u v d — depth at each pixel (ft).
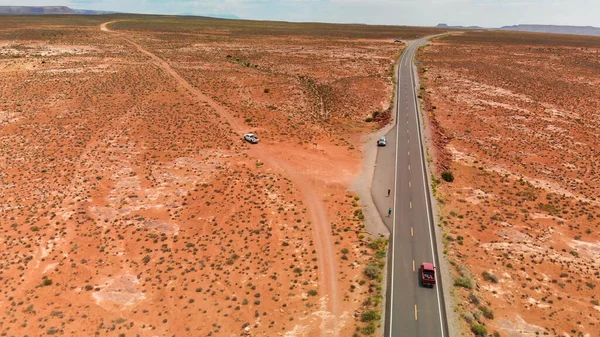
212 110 254.27
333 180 177.17
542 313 106.83
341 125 249.14
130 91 277.03
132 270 123.13
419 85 343.87
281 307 108.47
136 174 175.83
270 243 135.03
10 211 147.74
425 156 202.90
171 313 107.04
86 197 158.40
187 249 132.46
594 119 254.47
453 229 144.05
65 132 210.18
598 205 159.22
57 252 129.59
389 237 138.92
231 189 167.02
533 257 129.39
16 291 113.80
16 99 250.78
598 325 102.83
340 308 107.96
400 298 111.34
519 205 160.04
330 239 137.59
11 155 185.47
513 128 240.94
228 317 105.40
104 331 101.19
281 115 257.96
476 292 114.01
